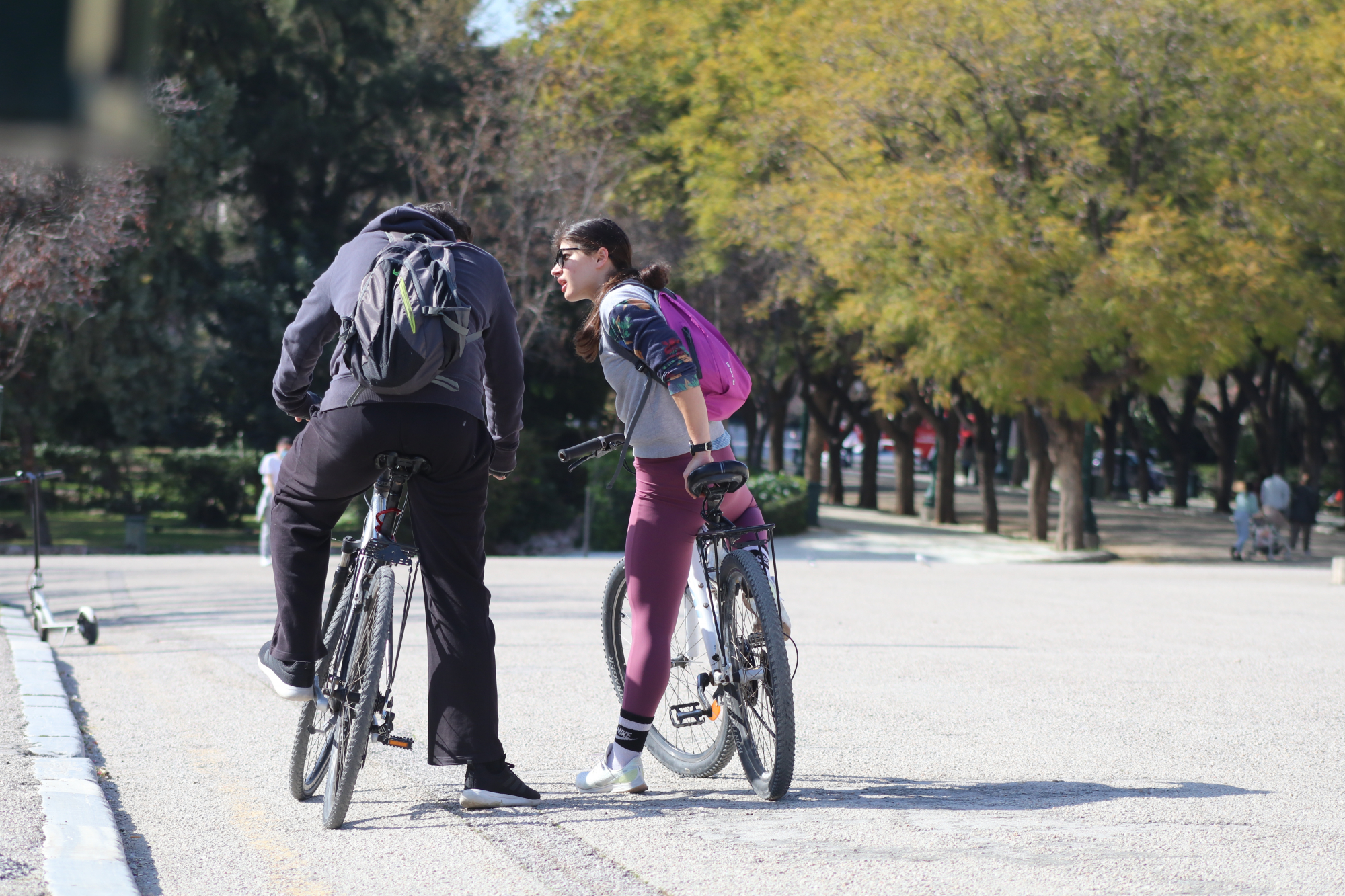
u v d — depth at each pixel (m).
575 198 47.91
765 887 6.12
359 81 59.50
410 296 6.77
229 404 56.62
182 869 6.41
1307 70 44.03
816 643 16.70
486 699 7.55
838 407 79.88
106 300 49.69
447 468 7.14
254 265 56.09
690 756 8.72
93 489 64.06
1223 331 43.28
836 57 47.91
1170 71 44.06
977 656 15.40
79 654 15.13
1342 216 44.22
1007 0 44.88
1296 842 6.96
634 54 57.53
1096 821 7.42
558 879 6.25
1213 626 19.81
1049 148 45.66
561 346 49.81
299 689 7.42
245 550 51.81
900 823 7.36
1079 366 44.91
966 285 43.50
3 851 6.25
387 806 7.75
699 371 8.02
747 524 8.47
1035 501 56.34
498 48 60.06
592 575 31.30
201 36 54.72
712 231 53.66
